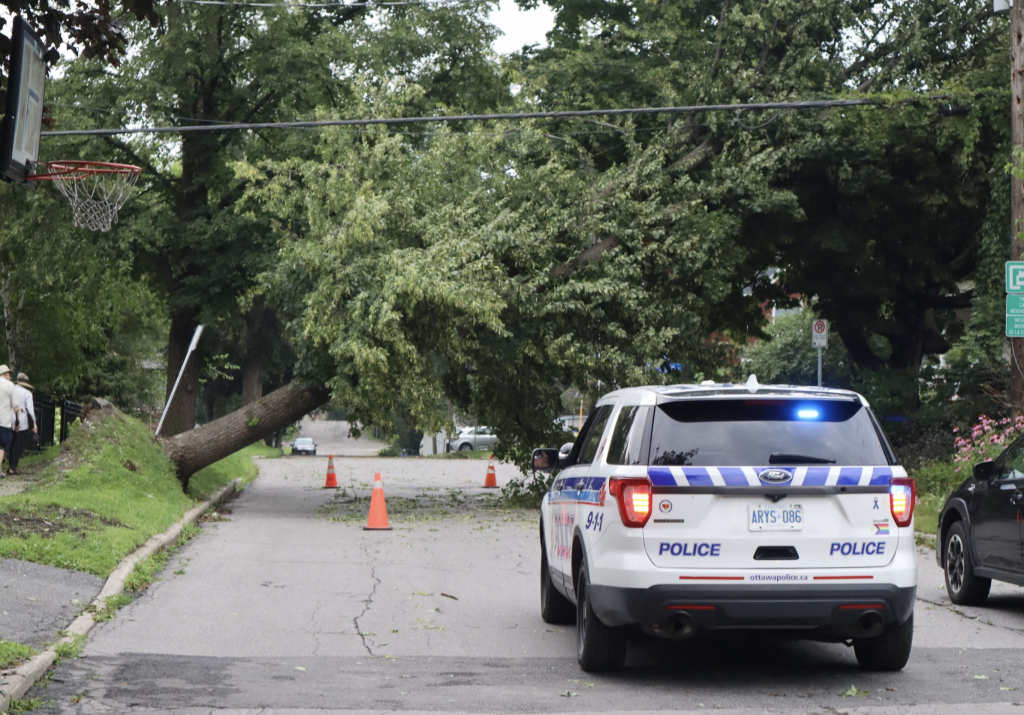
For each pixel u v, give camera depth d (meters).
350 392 21.45
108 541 13.64
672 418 7.86
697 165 27.69
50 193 29.30
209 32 30.11
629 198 24.81
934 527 17.69
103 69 29.58
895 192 30.75
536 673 8.30
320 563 14.78
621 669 8.44
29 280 33.28
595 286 23.16
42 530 13.67
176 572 13.56
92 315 37.97
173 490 21.00
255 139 31.73
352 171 22.91
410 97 23.56
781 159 27.77
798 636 7.91
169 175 33.59
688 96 27.69
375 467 43.12
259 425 23.69
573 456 10.05
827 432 7.88
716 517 7.61
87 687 7.59
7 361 35.56
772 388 8.18
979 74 26.56
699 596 7.52
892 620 7.71
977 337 29.67
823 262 32.91
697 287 25.73
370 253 22.22
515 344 24.00
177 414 34.41
